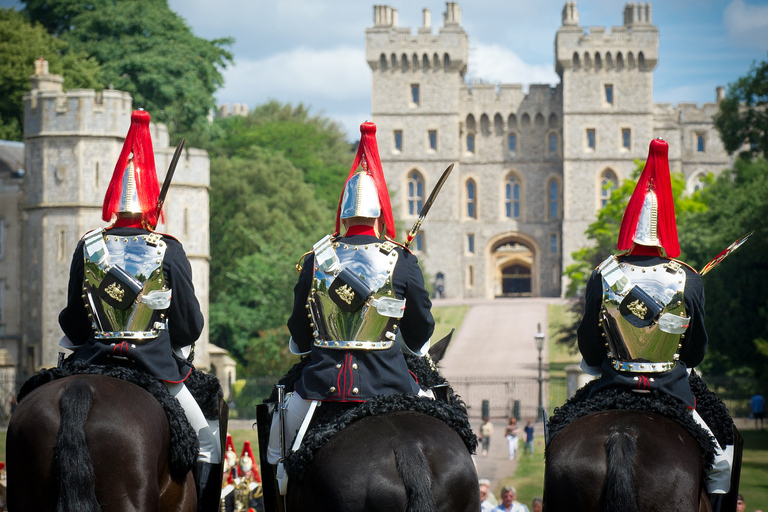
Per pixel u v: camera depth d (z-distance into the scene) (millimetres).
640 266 20797
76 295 20766
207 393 21812
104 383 18141
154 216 21062
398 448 16172
